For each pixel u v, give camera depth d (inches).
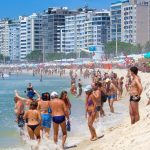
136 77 615.2
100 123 879.7
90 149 581.9
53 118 653.9
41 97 737.6
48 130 704.4
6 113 1391.5
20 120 829.8
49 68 6953.7
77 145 669.3
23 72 7736.2
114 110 1202.0
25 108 911.7
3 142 790.5
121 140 535.5
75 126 939.3
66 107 660.7
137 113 621.6
